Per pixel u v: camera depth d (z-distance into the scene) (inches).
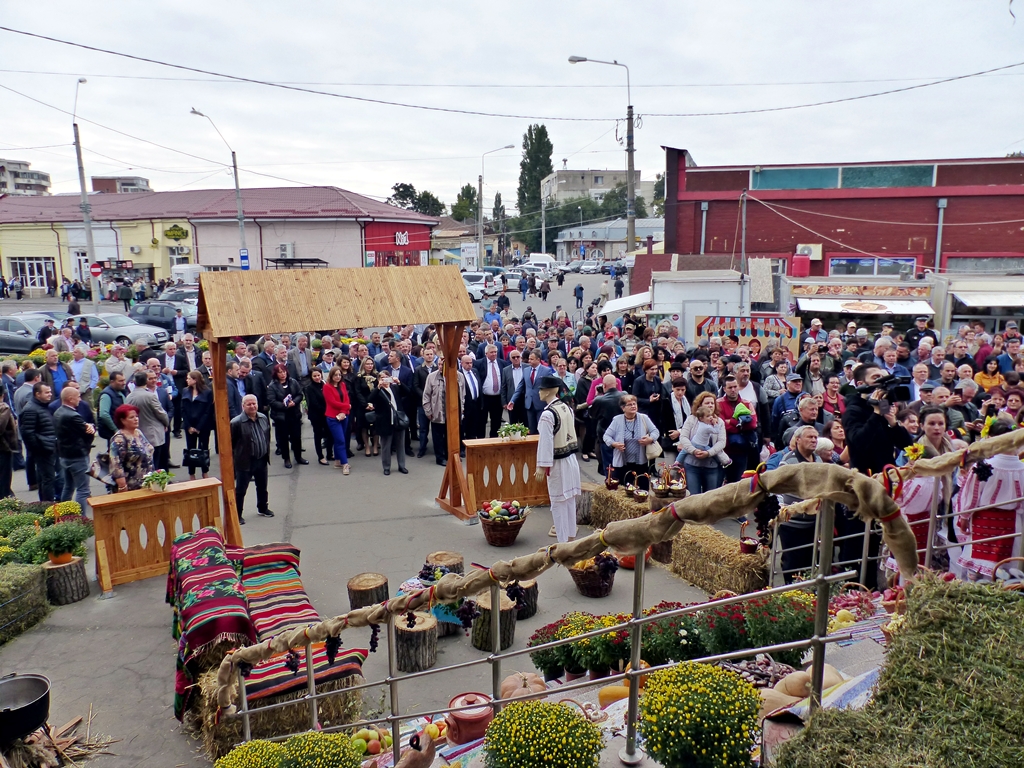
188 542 293.9
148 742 234.4
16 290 1945.1
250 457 420.2
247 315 362.9
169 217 1882.4
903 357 531.5
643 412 514.6
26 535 351.3
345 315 381.1
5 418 438.9
